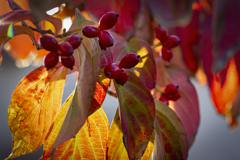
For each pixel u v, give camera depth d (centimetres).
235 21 40
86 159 29
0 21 26
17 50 39
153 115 28
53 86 30
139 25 41
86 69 25
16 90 29
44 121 29
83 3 39
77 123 25
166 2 38
